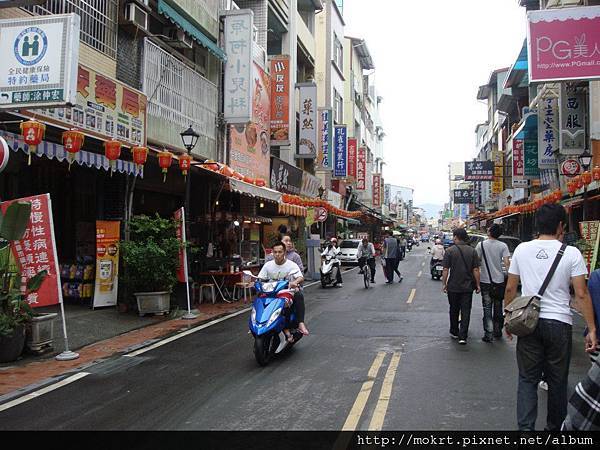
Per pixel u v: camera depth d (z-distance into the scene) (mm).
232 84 17172
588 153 15859
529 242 4289
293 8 25703
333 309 12461
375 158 62250
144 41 12938
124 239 11398
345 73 42250
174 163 12156
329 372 6656
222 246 16109
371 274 18406
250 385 6094
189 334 9352
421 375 6473
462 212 82062
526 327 3953
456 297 8586
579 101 17891
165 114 13953
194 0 15375
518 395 4129
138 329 9867
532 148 23250
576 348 8148
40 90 7738
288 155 25281
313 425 4781
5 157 6980
